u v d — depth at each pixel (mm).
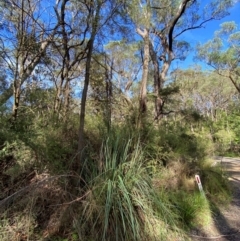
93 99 6547
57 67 6395
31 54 4895
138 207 3182
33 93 5094
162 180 4695
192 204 4418
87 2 4438
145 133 5582
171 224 3445
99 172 3449
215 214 4793
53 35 5121
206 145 7551
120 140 3912
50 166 3574
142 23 6953
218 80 27531
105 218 2859
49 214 3219
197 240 3637
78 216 3088
